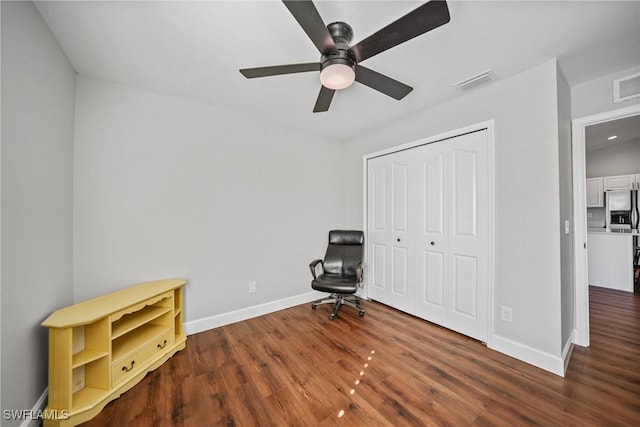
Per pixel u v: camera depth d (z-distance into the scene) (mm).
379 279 3215
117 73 1909
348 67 1350
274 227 2951
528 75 1880
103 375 1466
